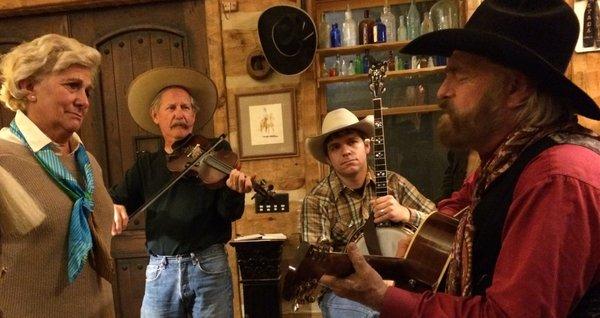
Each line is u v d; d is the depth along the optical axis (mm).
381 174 1863
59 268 1260
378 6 2680
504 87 801
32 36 2938
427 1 2670
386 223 1734
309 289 1014
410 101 2676
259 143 2695
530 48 783
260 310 2383
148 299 2084
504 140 835
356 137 1995
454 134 863
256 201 2666
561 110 808
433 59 2559
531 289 670
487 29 818
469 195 1282
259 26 2439
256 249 2367
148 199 2135
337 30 2605
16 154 1219
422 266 1198
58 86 1272
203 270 2012
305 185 2658
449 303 778
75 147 1453
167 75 2246
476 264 833
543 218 689
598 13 2373
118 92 2902
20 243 1173
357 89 2756
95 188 1513
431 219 1250
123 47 2889
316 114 2615
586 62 2414
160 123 2186
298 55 2461
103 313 1424
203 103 2389
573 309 712
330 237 2002
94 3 2801
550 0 808
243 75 2705
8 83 1265
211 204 2027
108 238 1544
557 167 710
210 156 2039
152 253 2080
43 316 1221
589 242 674
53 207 1245
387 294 839
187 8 2811
